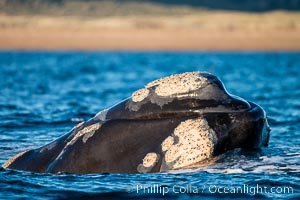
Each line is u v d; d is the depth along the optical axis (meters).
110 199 36.25
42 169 41.22
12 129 56.16
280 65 181.12
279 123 61.97
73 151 40.72
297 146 45.25
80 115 64.38
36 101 80.56
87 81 119.00
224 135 39.44
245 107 40.28
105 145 40.22
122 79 124.81
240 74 141.00
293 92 96.75
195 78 40.66
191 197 36.00
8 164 42.62
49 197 36.66
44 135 52.84
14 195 36.97
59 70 155.62
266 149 42.47
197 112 39.84
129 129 40.28
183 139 39.31
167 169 39.09
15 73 140.88
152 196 36.25
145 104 40.72
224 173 38.94
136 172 39.34
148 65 181.38
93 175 39.47
